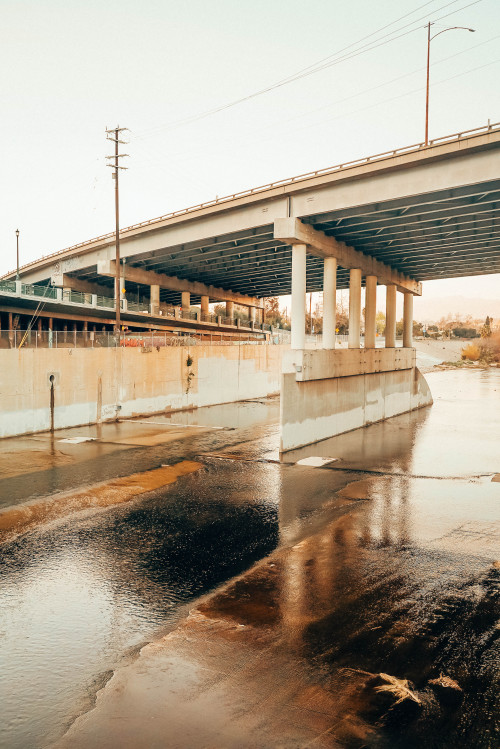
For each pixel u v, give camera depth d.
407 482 26.97
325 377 39.03
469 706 9.74
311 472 28.78
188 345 54.06
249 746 8.70
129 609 13.54
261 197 36.34
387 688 10.27
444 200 30.05
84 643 11.93
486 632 12.45
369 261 48.53
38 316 49.25
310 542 18.52
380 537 19.05
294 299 37.09
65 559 16.72
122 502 22.72
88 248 55.44
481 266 55.12
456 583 15.23
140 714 9.54
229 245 45.84
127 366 45.78
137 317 58.91
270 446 35.53
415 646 11.81
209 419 47.12
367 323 51.47
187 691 10.19
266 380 69.38
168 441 36.34
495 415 54.94
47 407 38.50
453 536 19.19
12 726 9.23
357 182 32.19
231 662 11.15
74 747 8.73
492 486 26.34
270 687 10.30
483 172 27.61
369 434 42.44
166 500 23.20
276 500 23.55
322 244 38.72
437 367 140.38
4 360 35.12
